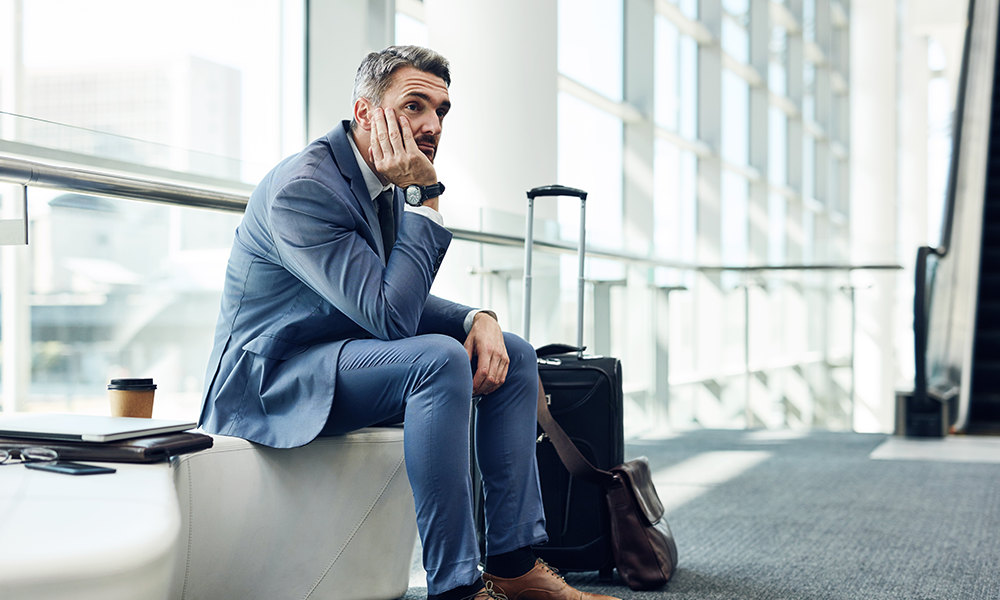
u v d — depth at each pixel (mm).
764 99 9203
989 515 3111
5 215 1849
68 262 2900
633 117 6773
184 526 1452
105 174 1946
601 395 2221
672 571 2188
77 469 1174
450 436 1590
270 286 1714
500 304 3781
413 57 1788
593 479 2117
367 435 1787
